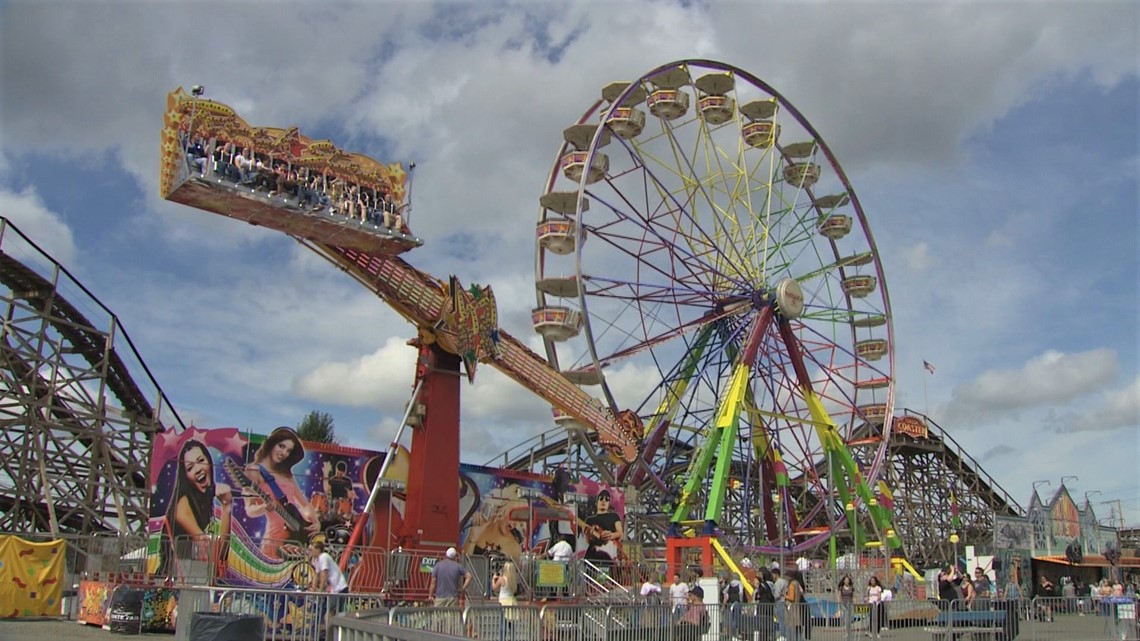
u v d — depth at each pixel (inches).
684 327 2078.0
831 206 2541.8
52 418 1883.6
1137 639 1122.0
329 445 1460.4
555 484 1822.1
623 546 1904.5
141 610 1034.7
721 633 944.9
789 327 2222.0
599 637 835.4
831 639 1083.9
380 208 1323.8
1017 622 1161.4
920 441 3213.6
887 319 2502.5
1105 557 3006.9
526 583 1428.4
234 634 664.4
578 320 1985.7
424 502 1401.3
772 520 2253.9
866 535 2477.9
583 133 2116.1
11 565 1222.9
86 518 1868.8
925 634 1126.4
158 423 2015.3
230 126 1185.4
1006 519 2709.2
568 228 1984.5
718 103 2197.3
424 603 1117.7
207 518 1316.4
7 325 1779.0
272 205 1199.6
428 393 1445.6
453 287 1466.5
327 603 894.4
